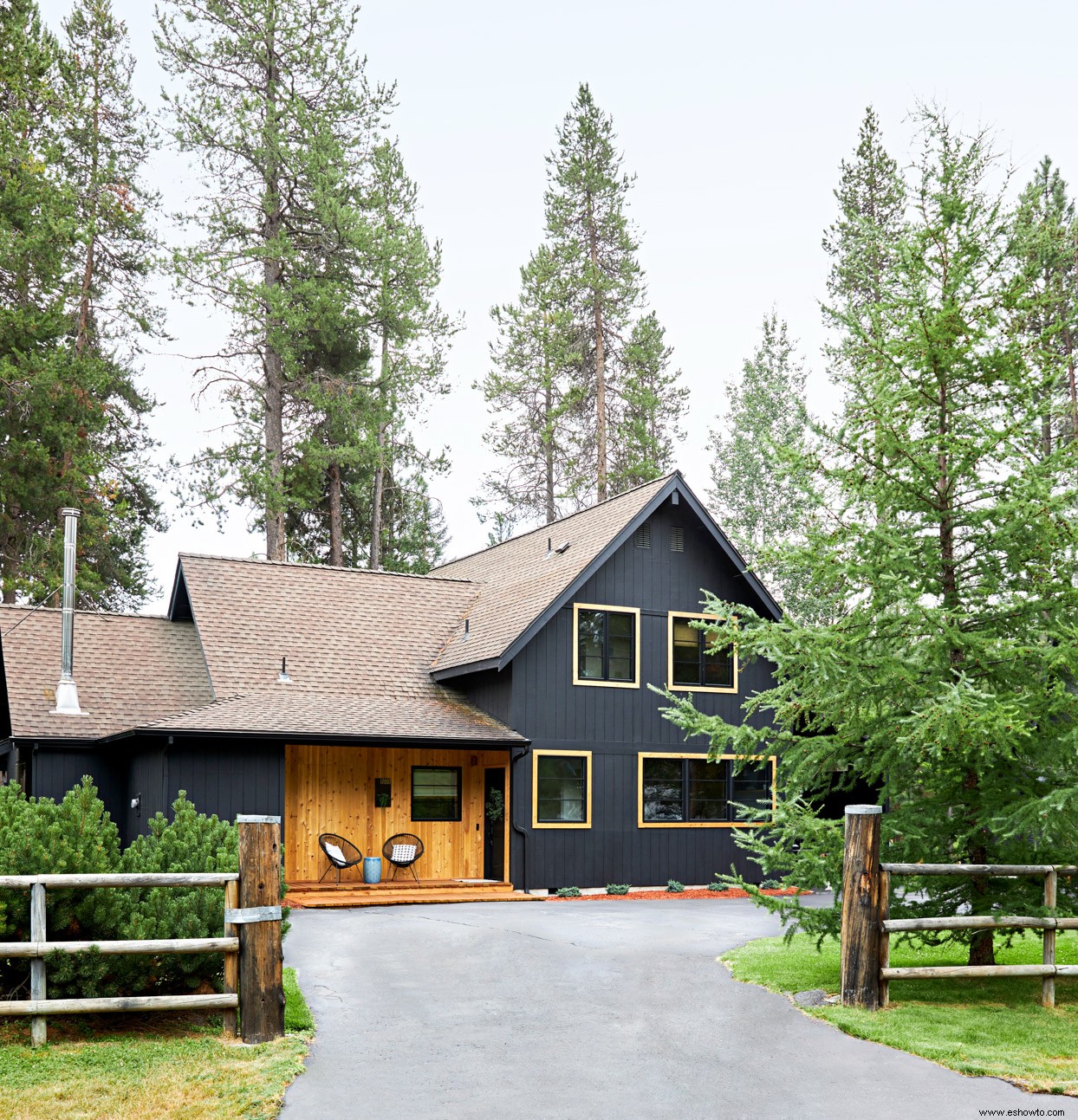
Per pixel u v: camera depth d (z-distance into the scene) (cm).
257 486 3231
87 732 1895
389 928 1470
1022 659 1004
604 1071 789
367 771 2095
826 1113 697
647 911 1727
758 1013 952
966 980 1058
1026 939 1319
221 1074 755
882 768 1070
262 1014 842
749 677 2356
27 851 867
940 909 1041
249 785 1842
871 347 1098
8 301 2980
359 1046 853
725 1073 780
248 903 850
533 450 4166
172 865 938
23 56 2995
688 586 2325
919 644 988
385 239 3406
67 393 2925
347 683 2166
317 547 3784
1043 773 1011
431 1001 1005
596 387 4009
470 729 2053
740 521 3472
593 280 3869
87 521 3072
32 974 802
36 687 1983
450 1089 746
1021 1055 803
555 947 1302
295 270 3359
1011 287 1055
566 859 2097
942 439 1025
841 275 3384
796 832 1033
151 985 901
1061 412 1058
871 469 1088
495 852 2125
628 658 2239
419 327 3550
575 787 2136
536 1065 804
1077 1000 980
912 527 1072
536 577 2359
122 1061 775
